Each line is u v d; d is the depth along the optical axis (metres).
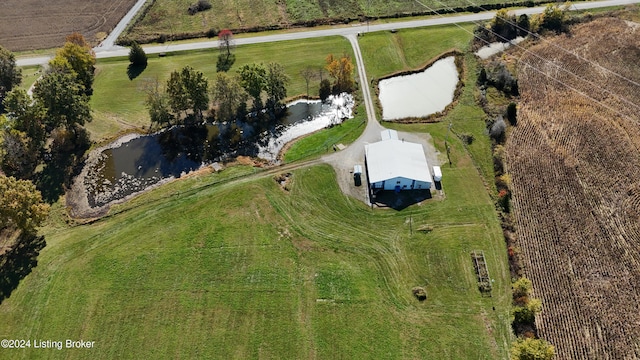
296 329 57.62
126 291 61.69
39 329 57.78
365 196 73.75
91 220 71.94
